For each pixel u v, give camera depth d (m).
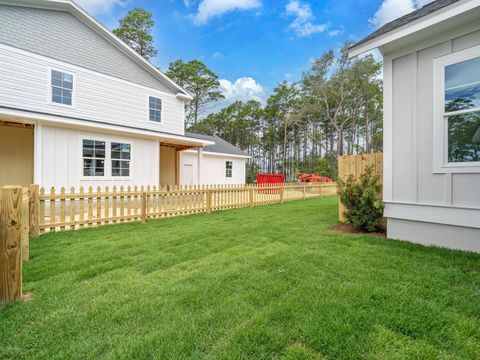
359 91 28.28
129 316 2.04
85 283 2.65
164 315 2.05
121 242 4.22
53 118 7.47
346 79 27.88
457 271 2.86
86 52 9.65
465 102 3.69
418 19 3.72
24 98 8.20
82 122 8.02
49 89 8.69
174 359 1.58
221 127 42.91
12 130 9.66
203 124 38.31
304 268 2.98
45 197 4.97
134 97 11.12
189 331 1.84
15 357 1.61
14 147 9.71
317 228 5.20
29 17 8.38
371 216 4.66
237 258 3.39
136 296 2.37
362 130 33.75
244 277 2.75
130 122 10.97
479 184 3.55
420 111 4.09
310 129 36.47
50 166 7.73
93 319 2.00
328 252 3.57
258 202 9.82
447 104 3.85
